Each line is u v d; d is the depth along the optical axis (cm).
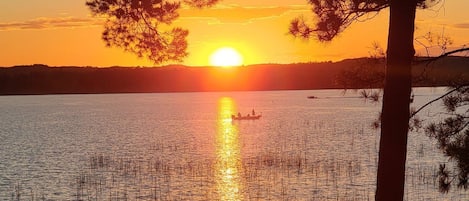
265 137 17375
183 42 2889
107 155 13175
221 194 7944
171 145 15400
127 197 7906
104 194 8156
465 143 2794
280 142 15512
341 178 8950
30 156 13500
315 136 17162
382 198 2625
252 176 9231
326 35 2544
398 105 2578
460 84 2794
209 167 10444
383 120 2617
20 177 10000
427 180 8269
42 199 7956
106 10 2778
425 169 9362
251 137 17500
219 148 14325
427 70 2677
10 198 8100
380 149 2633
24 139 18750
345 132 18325
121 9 2775
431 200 7025
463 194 7269
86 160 12269
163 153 13362
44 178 9762
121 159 12056
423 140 14238
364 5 2555
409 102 2592
